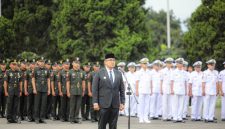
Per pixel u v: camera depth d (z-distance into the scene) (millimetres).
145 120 34781
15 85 33062
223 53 46000
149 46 59656
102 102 22797
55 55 59750
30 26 58875
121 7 57938
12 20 58594
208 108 35812
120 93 23359
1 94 37188
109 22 56688
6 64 37688
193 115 36750
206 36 46781
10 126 31109
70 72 34250
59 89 35438
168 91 36188
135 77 36594
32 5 59250
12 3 60438
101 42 56906
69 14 56500
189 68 38250
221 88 36312
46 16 59344
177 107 35281
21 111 35531
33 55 52812
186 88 35938
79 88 33938
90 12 56500
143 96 34688
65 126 31469
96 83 22953
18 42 58344
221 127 31609
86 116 36125
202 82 35969
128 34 57156
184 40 48875
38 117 33844
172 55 61219
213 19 46719
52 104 36594
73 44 56125
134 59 57750
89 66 35688
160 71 37000
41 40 59844
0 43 48781
